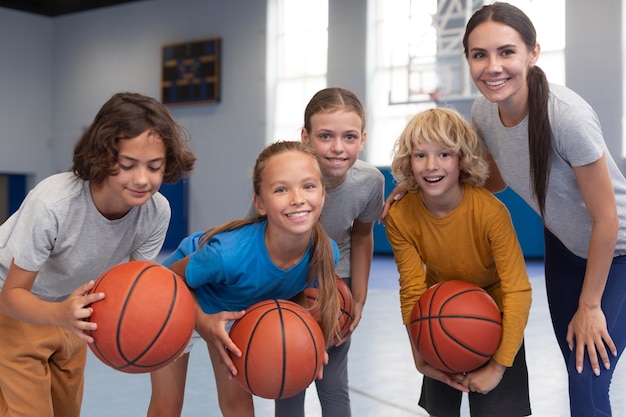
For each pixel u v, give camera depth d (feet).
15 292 5.08
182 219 32.04
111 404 7.98
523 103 5.29
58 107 36.42
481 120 5.87
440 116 5.42
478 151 5.59
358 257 6.68
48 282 5.65
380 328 12.31
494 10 5.22
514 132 5.42
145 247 5.93
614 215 5.15
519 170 5.59
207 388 8.64
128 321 4.47
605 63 23.66
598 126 5.19
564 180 5.37
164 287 4.64
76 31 35.73
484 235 5.56
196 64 31.76
